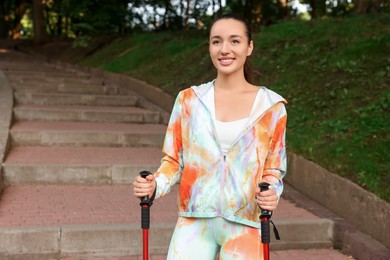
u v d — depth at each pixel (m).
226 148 2.42
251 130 2.41
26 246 4.27
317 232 4.87
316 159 5.73
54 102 10.12
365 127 5.95
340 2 13.32
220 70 2.47
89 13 16.55
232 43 2.45
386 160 5.23
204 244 2.49
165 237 4.56
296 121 6.81
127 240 4.49
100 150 7.51
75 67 16.23
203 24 14.23
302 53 8.78
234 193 2.41
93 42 17.86
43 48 20.70
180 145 2.57
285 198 5.77
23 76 12.54
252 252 2.42
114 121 9.25
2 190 5.81
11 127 7.81
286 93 7.68
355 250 4.55
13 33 29.27
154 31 17.25
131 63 13.89
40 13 22.16
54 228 4.36
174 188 6.23
